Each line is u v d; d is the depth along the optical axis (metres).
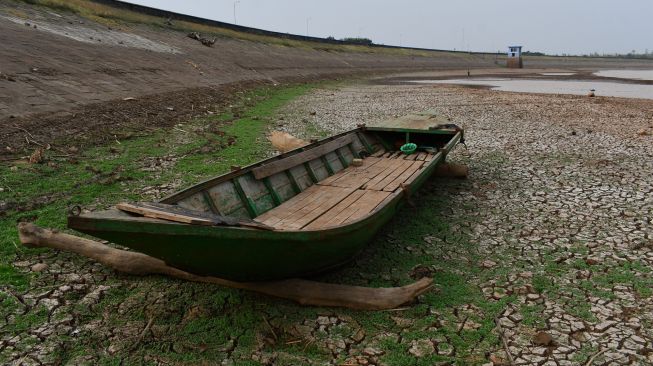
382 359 4.90
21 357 4.83
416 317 5.63
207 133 16.11
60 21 27.00
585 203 9.66
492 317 5.63
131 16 37.50
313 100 29.27
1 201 8.63
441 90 38.00
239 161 12.53
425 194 10.41
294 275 5.96
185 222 4.59
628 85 44.88
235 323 5.47
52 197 9.07
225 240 4.76
